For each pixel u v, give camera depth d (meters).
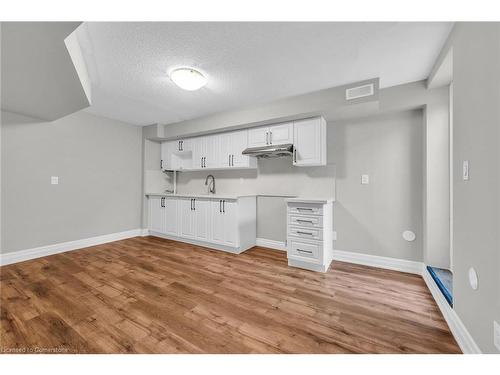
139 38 1.69
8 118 2.75
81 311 1.71
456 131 1.40
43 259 2.94
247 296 1.98
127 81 2.39
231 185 4.01
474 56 1.17
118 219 4.00
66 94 2.20
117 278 2.34
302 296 1.98
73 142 3.38
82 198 3.50
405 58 1.95
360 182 2.86
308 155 2.87
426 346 1.36
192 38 1.69
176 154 4.52
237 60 1.99
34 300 1.88
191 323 1.58
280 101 2.86
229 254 3.21
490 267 1.02
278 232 3.52
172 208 4.02
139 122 4.08
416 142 2.56
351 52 1.86
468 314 1.24
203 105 3.12
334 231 3.02
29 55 1.56
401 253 2.63
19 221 2.86
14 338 1.40
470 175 1.21
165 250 3.39
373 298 1.95
